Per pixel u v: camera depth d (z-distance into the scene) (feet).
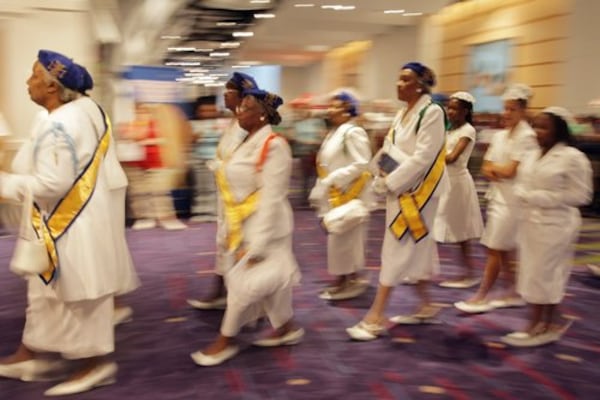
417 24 47.47
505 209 12.83
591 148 26.08
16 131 20.90
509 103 13.12
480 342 11.51
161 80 23.80
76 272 8.82
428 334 11.92
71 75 8.97
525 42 34.42
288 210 10.75
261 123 10.56
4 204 9.65
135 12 43.70
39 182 8.50
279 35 55.01
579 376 10.06
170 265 17.47
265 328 12.19
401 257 11.53
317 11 42.37
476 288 15.17
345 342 11.49
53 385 9.52
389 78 53.72
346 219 12.80
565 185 10.80
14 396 9.14
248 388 9.48
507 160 12.97
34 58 20.94
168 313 13.17
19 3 20.57
